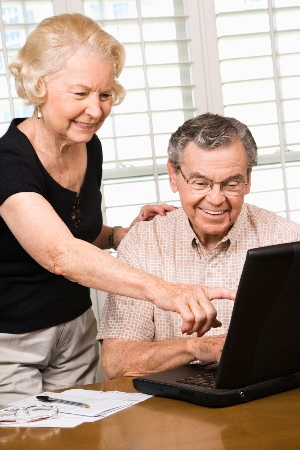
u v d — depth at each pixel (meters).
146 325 2.27
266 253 1.64
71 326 2.49
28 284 2.37
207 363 2.05
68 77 2.12
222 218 2.17
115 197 3.37
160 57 3.38
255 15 3.44
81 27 2.14
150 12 3.37
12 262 2.34
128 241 2.38
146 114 3.35
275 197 3.49
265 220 2.34
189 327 1.81
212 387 1.80
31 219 2.09
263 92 3.47
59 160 2.33
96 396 1.93
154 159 3.32
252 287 1.66
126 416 1.75
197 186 2.14
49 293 2.39
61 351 2.53
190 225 2.31
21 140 2.27
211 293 1.86
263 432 1.58
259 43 3.46
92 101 2.15
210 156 2.10
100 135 3.33
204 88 3.41
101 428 1.69
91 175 2.50
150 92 3.37
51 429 1.71
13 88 3.23
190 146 2.13
